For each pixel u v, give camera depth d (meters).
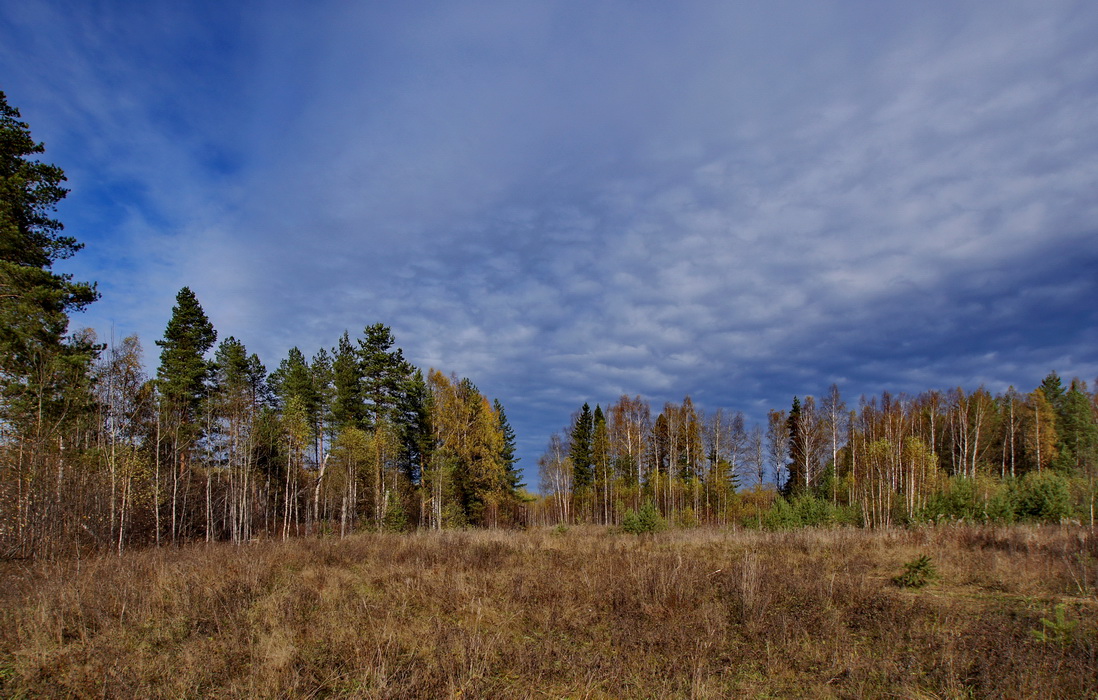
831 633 7.77
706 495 46.22
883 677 6.24
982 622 7.96
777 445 54.31
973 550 14.39
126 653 7.11
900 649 7.24
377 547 16.30
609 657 7.17
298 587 10.21
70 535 19.48
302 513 46.19
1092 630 7.30
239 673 6.54
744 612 8.72
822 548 16.47
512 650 7.32
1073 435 45.81
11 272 16.22
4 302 16.62
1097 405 46.28
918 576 11.03
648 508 24.52
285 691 5.89
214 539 30.94
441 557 14.41
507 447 52.47
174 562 13.22
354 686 6.18
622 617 8.79
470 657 6.81
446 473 33.53
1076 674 5.82
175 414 31.30
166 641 7.68
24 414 17.80
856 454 46.25
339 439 34.62
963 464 47.50
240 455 36.06
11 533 17.27
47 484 17.92
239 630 7.73
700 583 10.67
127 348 24.48
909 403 52.78
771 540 18.56
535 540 19.50
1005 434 50.19
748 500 47.69
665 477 48.69
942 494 25.97
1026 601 9.46
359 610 9.04
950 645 6.85
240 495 36.78
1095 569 11.02
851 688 5.92
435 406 36.25
